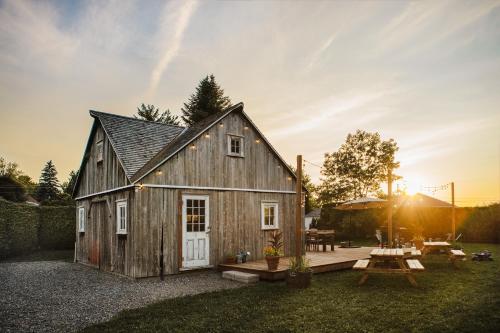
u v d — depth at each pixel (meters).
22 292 9.06
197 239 11.95
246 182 13.72
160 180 11.25
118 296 8.35
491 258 13.37
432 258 14.16
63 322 6.25
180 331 5.52
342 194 42.44
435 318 5.83
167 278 10.79
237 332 5.43
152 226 11.02
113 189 12.38
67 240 21.77
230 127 13.47
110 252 12.51
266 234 14.12
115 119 14.15
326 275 10.68
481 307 6.38
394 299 7.28
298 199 9.35
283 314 6.34
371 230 25.02
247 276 9.94
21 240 19.05
